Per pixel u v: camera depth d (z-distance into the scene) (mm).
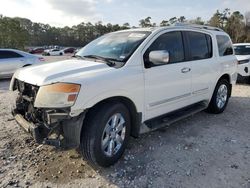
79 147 3389
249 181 3170
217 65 5469
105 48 4242
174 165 3555
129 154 3850
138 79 3689
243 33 57688
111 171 3404
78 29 87188
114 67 3578
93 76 3244
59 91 2986
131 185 3105
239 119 5543
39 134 3105
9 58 11883
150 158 3740
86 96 3072
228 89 6102
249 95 8047
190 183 3135
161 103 4176
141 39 4023
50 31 87062
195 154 3871
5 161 3602
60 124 3117
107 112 3305
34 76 3332
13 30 37094
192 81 4766
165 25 4637
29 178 3219
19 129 4754
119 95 3461
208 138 4465
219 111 5836
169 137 4480
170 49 4344
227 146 4156
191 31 4875
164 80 4121
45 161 3621
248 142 4324
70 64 3699
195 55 4895
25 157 3723
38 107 3074
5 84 10508
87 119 3250
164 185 3100
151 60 3799
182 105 4695
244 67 9742
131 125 3869
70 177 3252
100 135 3256
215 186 3074
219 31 5805
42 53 49969
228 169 3447
